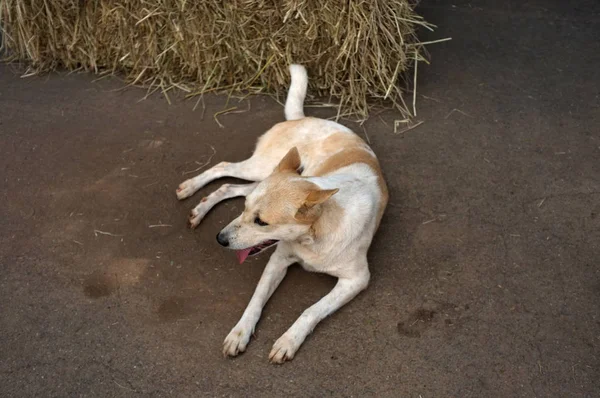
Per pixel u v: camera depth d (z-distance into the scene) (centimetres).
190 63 322
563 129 311
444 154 300
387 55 310
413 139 306
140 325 250
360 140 277
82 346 246
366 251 258
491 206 283
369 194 257
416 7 374
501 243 272
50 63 335
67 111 314
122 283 259
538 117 316
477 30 361
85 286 258
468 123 313
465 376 242
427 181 290
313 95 321
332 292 253
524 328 252
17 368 241
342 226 248
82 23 323
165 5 309
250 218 243
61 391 238
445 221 278
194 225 273
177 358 244
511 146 304
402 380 241
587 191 288
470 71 337
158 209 279
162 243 270
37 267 262
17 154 296
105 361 243
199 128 308
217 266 264
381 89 316
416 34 355
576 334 251
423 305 256
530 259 268
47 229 272
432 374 243
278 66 316
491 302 257
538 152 301
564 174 293
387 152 300
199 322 251
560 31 361
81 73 334
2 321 250
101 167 292
